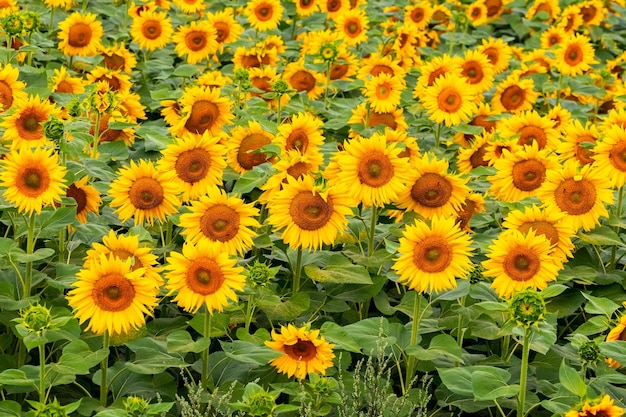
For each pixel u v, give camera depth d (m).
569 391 3.18
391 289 3.88
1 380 3.10
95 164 3.60
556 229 3.52
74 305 3.21
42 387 3.13
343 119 4.42
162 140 3.77
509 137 4.16
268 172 3.73
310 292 3.70
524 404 3.37
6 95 3.93
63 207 3.47
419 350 3.34
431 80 4.64
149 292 3.22
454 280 3.32
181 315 3.67
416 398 3.42
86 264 3.31
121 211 3.53
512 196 3.83
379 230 3.83
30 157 3.34
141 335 3.35
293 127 3.79
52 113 3.67
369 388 3.32
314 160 3.69
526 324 3.13
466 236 3.32
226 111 3.99
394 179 3.59
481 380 3.19
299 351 3.29
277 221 3.51
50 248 3.54
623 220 3.94
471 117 4.45
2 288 3.41
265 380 3.41
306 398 3.26
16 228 3.64
